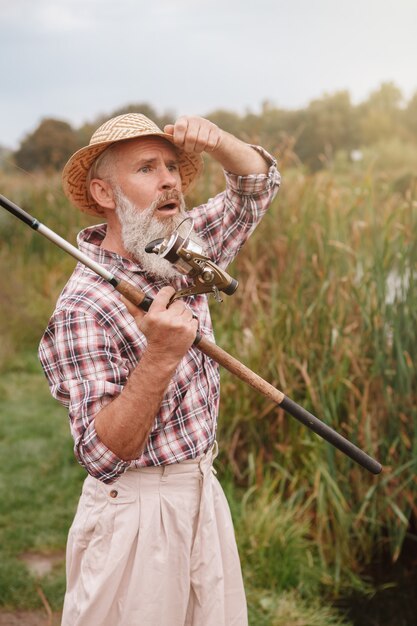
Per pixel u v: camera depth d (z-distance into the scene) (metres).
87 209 2.33
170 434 2.05
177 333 1.81
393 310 3.63
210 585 2.13
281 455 3.82
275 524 3.42
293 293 3.89
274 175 2.41
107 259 2.11
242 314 4.23
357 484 3.62
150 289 2.13
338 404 3.62
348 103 16.91
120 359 2.02
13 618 3.16
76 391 1.97
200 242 2.11
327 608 3.21
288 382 3.79
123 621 2.04
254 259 4.33
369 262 3.85
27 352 6.77
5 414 5.40
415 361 3.60
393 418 3.60
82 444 1.91
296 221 4.16
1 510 4.00
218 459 3.98
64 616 2.14
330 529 3.63
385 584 3.47
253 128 4.87
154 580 2.03
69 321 1.99
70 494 4.18
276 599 3.20
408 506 3.69
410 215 3.70
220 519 2.21
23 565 3.47
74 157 2.12
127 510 2.03
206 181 4.94
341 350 3.66
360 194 3.94
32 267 7.66
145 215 2.08
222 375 3.96
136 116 2.15
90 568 2.05
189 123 2.10
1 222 7.97
